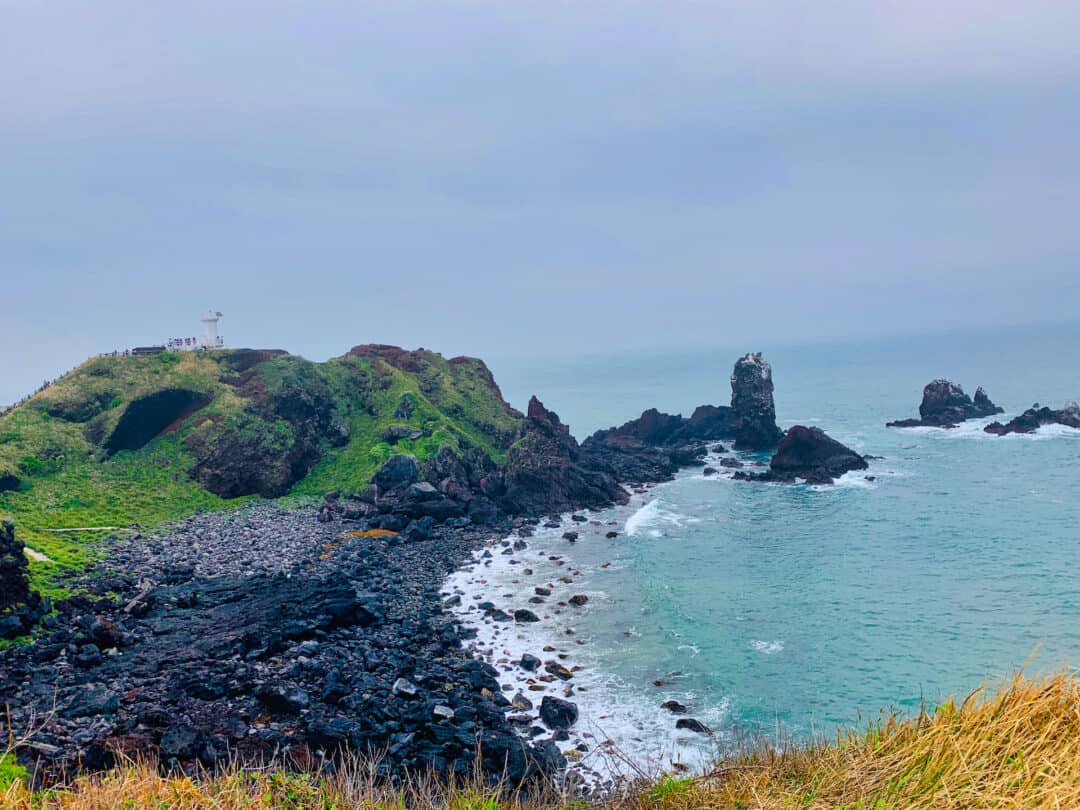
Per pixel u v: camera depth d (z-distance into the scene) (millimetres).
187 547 58906
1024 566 53188
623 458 104562
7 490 63469
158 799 11469
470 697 34375
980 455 96938
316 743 27625
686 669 38406
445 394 105000
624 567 57156
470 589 52250
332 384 96688
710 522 71438
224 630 40562
